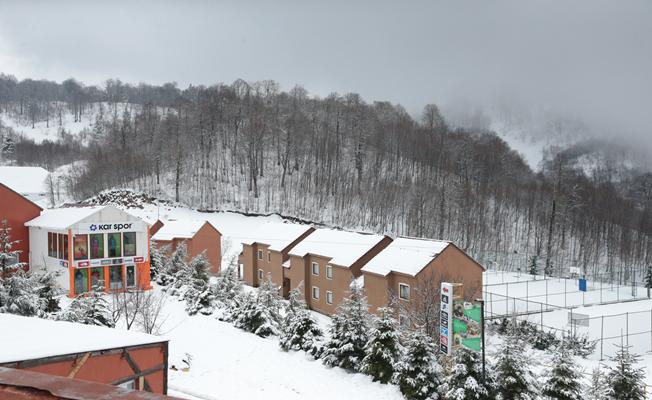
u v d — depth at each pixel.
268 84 139.00
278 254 49.69
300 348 27.59
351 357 24.64
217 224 88.19
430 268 34.19
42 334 11.73
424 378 21.09
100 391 2.22
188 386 20.59
